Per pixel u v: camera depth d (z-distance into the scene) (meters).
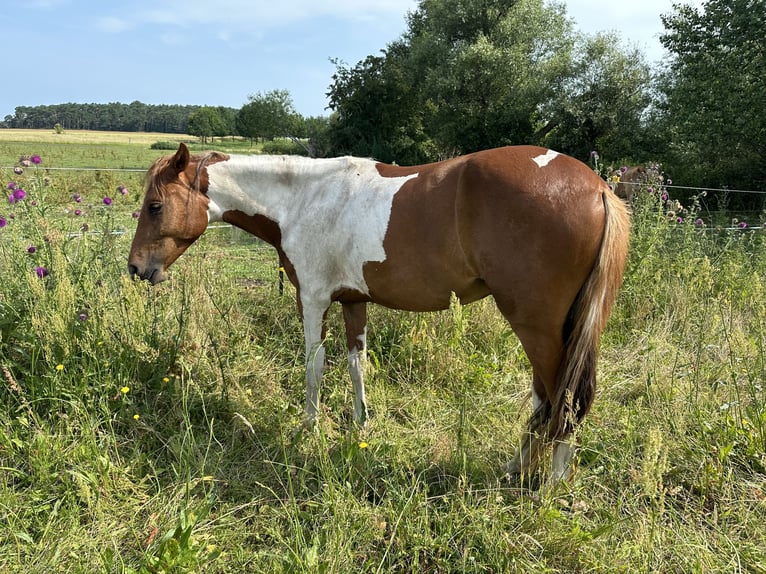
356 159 2.83
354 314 3.04
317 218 2.77
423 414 3.18
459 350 3.45
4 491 2.34
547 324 2.26
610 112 18.38
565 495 2.27
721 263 4.78
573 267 2.16
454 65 20.83
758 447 2.53
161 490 2.44
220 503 2.44
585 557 2.00
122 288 3.38
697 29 11.93
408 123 25.39
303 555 1.96
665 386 2.87
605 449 2.57
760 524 2.18
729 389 2.96
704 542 2.05
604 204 2.17
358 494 2.50
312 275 2.85
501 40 21.67
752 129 10.74
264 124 46.16
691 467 2.48
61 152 32.94
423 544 2.09
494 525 2.12
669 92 12.86
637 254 4.36
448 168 2.41
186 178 2.96
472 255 2.31
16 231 3.62
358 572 2.02
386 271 2.59
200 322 3.62
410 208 2.44
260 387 3.38
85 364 2.98
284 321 4.21
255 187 2.97
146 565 1.88
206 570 2.01
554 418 2.33
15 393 2.89
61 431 2.70
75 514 2.28
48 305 3.00
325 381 3.54
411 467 2.59
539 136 21.22
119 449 2.75
